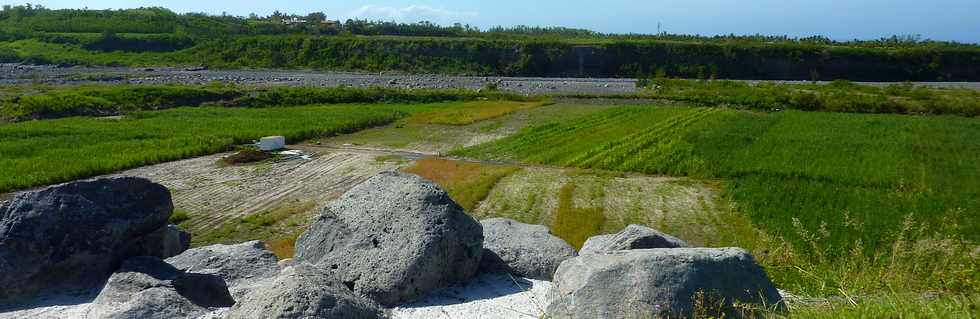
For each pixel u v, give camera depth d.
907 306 7.55
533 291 9.62
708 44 106.50
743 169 33.66
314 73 100.00
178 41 119.81
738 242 21.47
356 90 71.00
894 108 61.31
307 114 56.78
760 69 101.25
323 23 145.00
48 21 135.12
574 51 105.69
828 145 40.94
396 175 11.16
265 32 129.75
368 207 10.46
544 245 11.13
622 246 10.77
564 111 61.03
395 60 106.81
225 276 10.11
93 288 9.54
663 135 44.78
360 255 9.77
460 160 38.62
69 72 95.12
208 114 56.62
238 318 7.51
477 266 10.34
